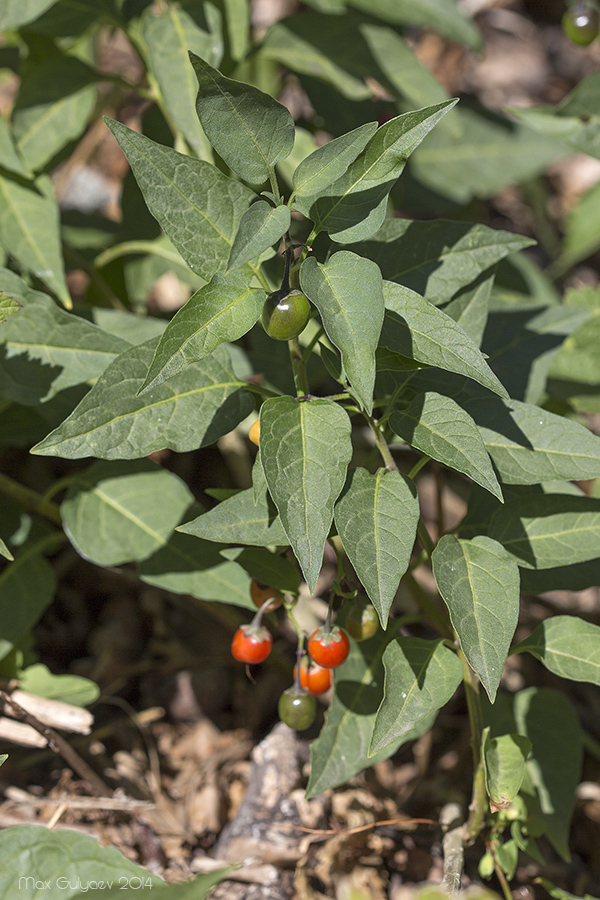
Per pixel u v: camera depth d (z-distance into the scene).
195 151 0.58
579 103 0.60
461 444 0.51
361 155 0.50
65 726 0.58
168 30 0.58
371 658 0.55
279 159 0.50
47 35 0.63
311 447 0.50
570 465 0.52
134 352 0.51
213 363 0.53
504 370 0.58
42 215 0.59
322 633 0.52
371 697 0.55
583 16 0.62
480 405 0.53
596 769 0.64
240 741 0.64
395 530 0.50
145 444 0.52
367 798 0.60
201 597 0.56
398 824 0.60
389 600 0.49
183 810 0.61
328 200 0.50
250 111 0.49
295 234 0.62
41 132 0.61
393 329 0.50
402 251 0.54
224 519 0.51
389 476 0.51
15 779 0.60
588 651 0.53
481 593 0.51
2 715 0.60
